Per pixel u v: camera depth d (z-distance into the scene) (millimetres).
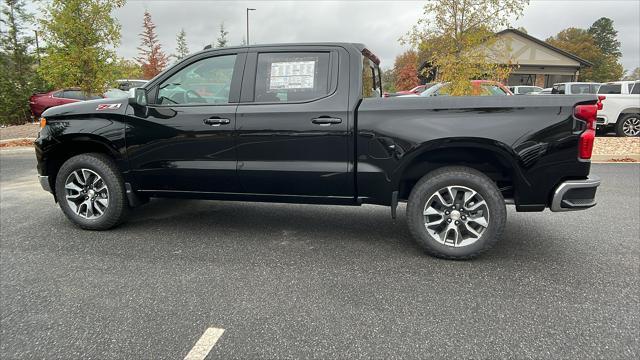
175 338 2492
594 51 70562
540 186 3449
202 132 4004
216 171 4031
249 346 2414
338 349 2385
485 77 10344
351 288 3131
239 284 3197
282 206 5539
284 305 2875
